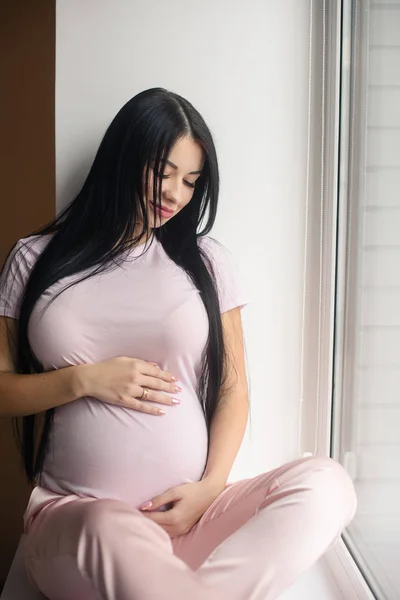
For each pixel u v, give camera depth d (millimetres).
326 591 1525
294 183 1805
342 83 1749
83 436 1372
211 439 1506
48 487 1423
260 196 1796
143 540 1129
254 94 1762
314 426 1889
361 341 1640
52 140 2197
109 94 1704
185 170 1414
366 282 1609
